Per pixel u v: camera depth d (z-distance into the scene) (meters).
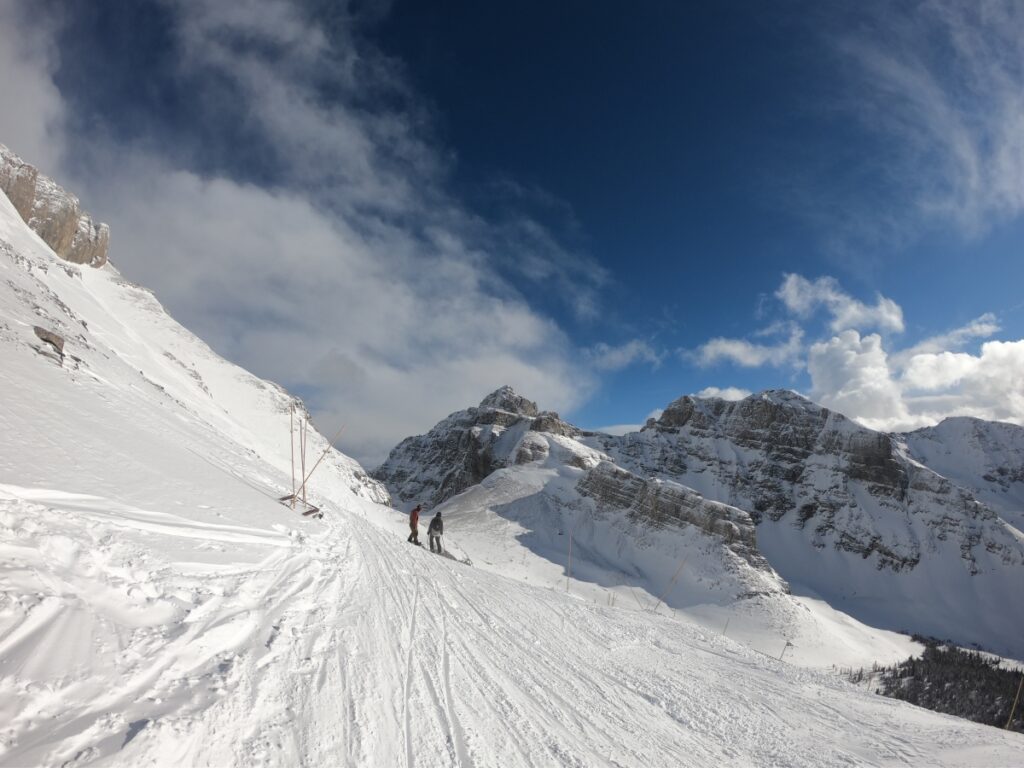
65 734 3.59
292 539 11.70
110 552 6.32
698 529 113.69
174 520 8.66
